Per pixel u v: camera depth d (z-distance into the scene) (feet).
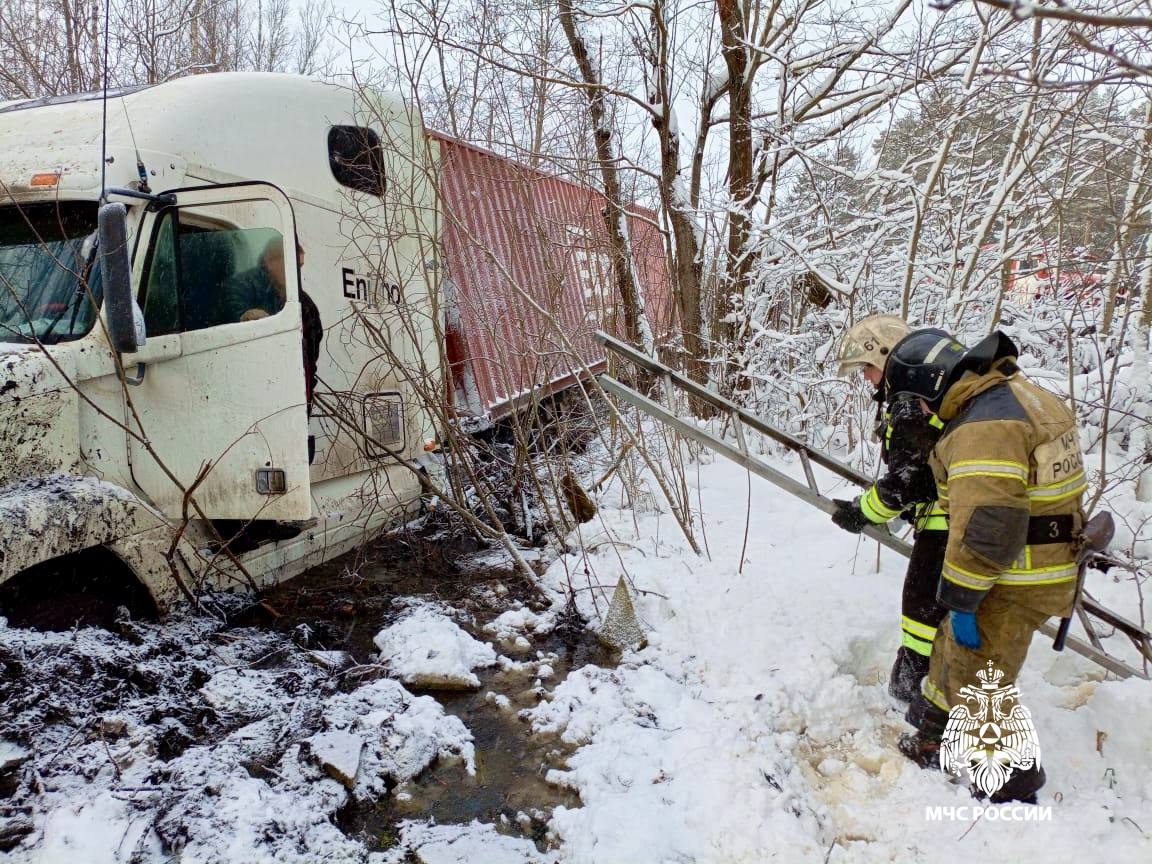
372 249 18.04
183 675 11.53
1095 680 11.82
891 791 9.78
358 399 16.94
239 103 14.87
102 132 12.78
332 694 11.90
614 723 11.28
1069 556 8.79
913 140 21.88
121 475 12.16
